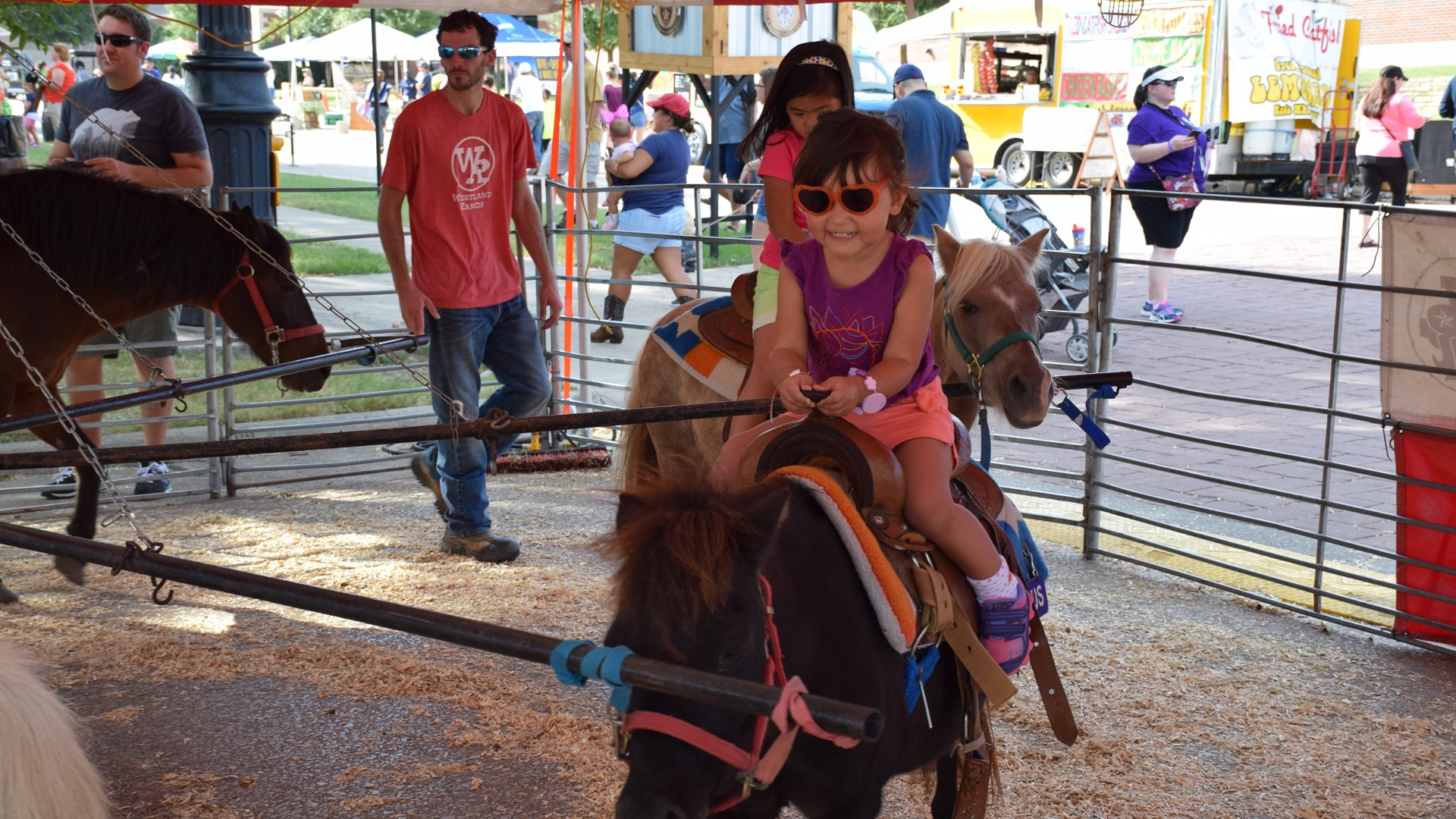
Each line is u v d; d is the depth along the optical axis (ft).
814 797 7.64
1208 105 58.70
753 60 36.24
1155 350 32.76
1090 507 19.42
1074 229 34.71
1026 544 9.95
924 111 28.53
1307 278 16.42
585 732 13.08
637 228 32.17
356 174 77.56
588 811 11.55
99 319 14.01
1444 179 66.64
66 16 33.53
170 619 16.24
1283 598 17.46
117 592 17.22
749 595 6.37
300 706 13.67
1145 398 28.35
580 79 27.27
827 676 7.30
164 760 12.38
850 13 38.01
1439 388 15.30
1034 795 11.74
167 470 22.47
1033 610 9.86
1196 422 26.37
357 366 31.50
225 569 7.18
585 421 10.03
